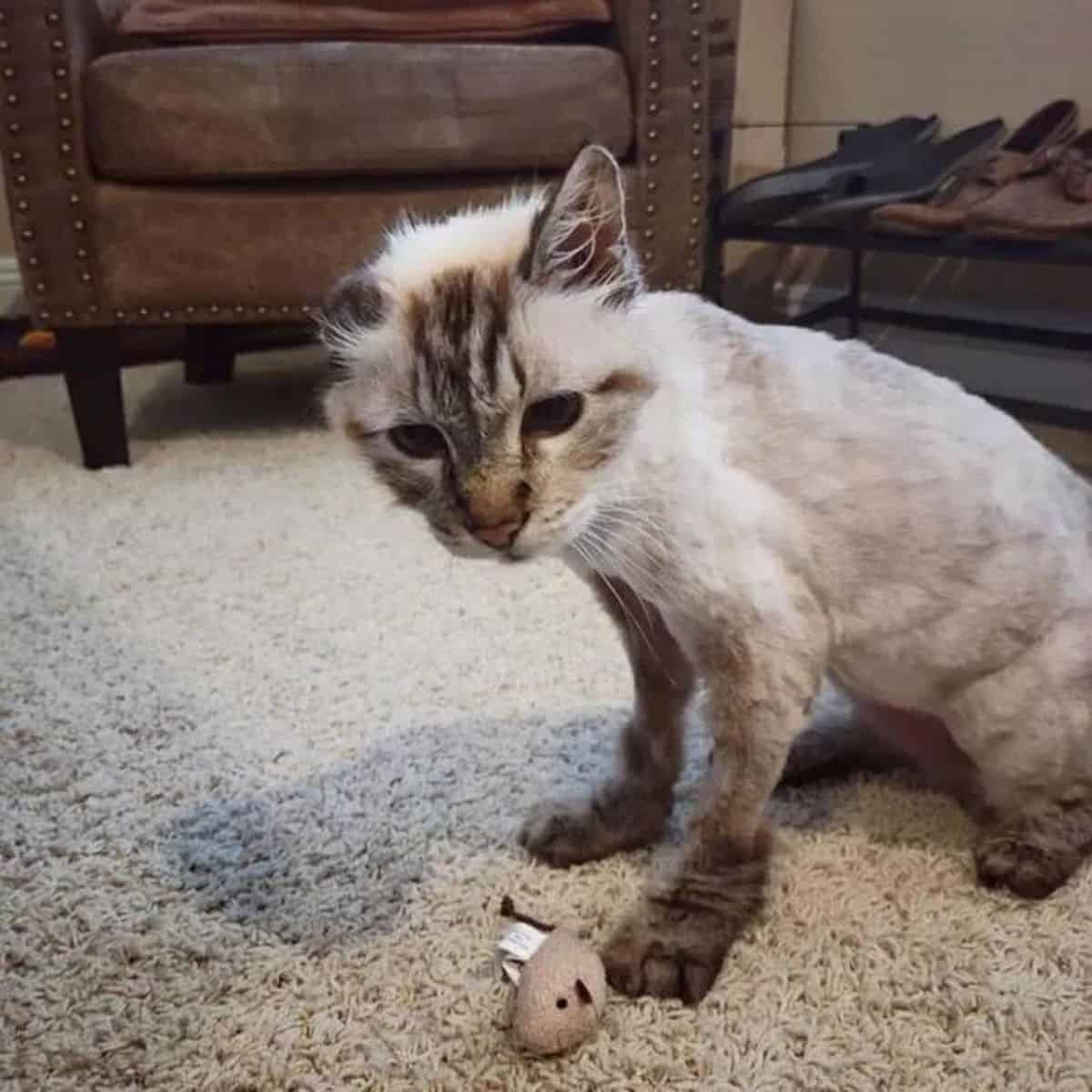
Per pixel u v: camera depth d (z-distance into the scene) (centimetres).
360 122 107
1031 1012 48
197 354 145
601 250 50
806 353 55
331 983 51
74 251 109
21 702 74
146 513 106
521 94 109
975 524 54
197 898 57
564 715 71
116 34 117
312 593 89
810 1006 49
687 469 50
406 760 67
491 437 48
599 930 54
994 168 112
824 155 141
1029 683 56
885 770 65
